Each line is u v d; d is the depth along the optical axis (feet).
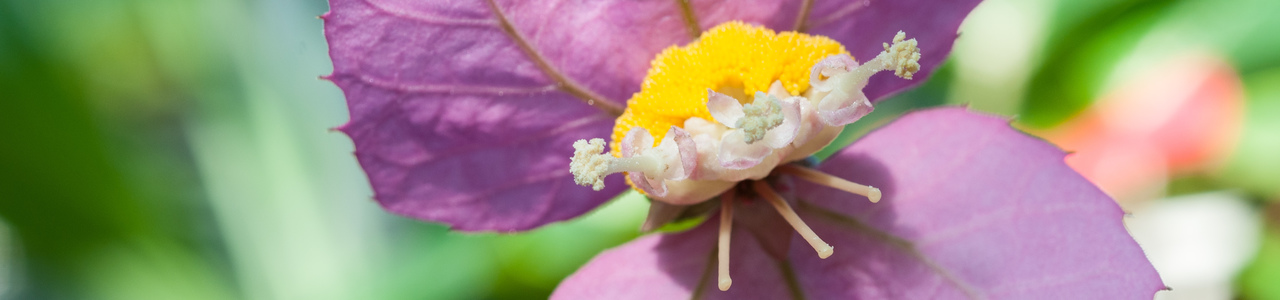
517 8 0.42
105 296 0.94
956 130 0.43
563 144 0.44
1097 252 0.41
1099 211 0.41
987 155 0.43
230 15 1.07
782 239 0.43
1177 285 0.74
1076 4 0.82
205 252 0.96
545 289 0.76
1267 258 0.74
